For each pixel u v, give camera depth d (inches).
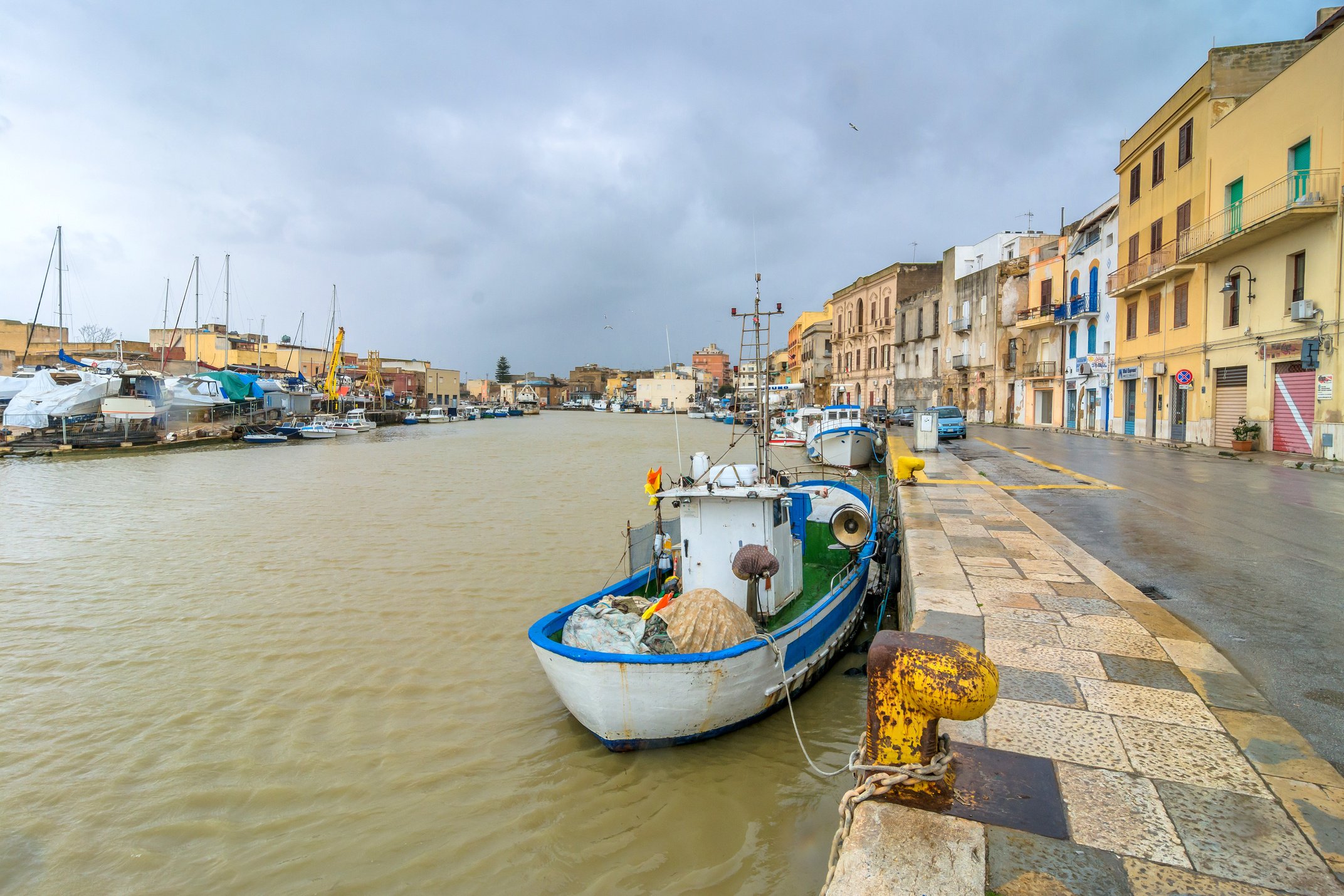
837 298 3112.7
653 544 387.2
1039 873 108.6
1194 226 959.6
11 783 257.3
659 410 5073.8
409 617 436.1
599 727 265.4
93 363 1989.4
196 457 1585.9
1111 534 376.8
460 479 1168.8
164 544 644.7
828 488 567.8
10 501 914.1
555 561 574.6
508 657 372.8
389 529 714.2
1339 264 706.8
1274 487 550.9
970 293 1941.4
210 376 2226.9
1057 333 1515.7
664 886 202.8
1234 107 879.1
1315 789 131.0
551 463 1480.1
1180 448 928.9
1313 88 733.9
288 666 361.1
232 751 279.4
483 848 221.8
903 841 116.9
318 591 488.7
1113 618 230.1
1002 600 251.3
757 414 368.2
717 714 271.6
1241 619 240.7
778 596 346.9
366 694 329.4
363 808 243.1
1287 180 763.4
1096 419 1333.7
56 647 388.2
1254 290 850.1
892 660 124.9
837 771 259.1
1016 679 182.2
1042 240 1748.3
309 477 1197.1
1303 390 764.6
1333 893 103.8
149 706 317.7
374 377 3796.8
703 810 237.8
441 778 260.2
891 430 1706.4
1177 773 136.9
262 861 217.3
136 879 209.8
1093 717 160.7
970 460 796.6
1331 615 244.2
